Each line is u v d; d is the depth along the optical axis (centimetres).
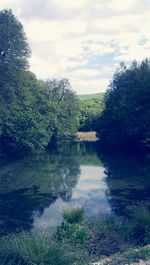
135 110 5191
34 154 5266
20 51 4884
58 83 7794
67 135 8019
